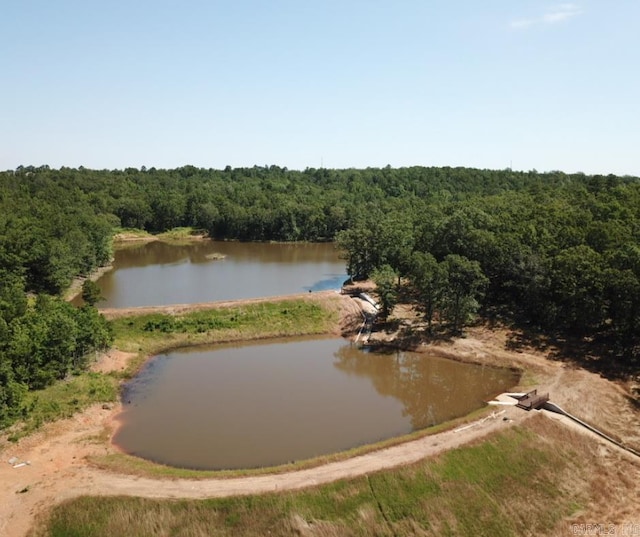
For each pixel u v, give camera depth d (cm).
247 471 4456
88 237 12812
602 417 5544
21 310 6619
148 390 6369
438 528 3894
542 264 7988
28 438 4897
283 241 19088
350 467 4441
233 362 7356
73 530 3762
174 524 3822
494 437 4966
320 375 6962
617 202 10731
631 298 6669
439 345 7719
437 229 10169
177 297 10544
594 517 4134
